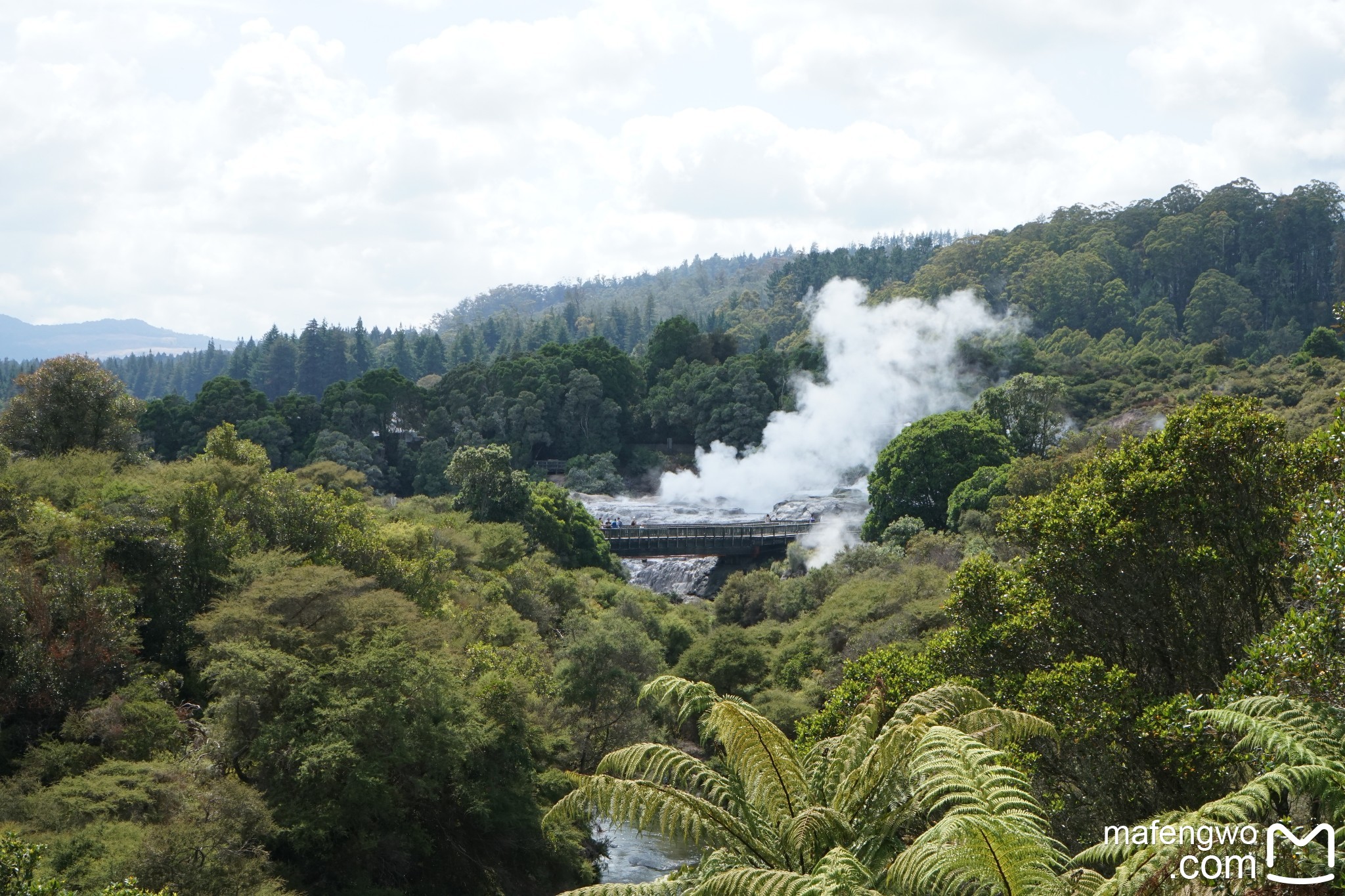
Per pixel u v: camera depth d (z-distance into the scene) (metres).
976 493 73.38
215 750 27.47
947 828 9.12
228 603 31.42
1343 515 12.85
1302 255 188.88
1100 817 15.72
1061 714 15.77
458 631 38.88
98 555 31.78
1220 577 17.09
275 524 40.34
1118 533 17.52
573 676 40.44
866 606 47.22
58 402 52.09
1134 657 18.44
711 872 11.59
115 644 29.44
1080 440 83.94
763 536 93.06
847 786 12.45
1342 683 11.55
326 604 32.28
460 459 73.88
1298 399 90.75
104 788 22.89
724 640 52.00
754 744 12.29
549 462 120.06
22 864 16.84
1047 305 182.25
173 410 110.00
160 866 21.30
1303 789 9.16
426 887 29.30
